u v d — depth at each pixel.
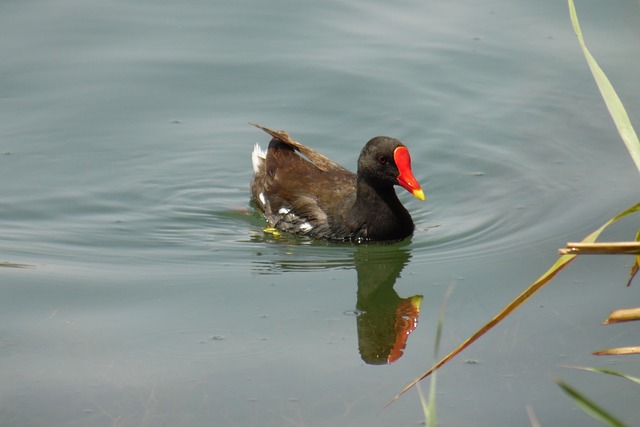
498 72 17.58
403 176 12.86
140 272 12.27
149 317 10.98
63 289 11.66
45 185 14.70
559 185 14.57
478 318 10.87
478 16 19.45
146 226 13.85
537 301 11.11
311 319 10.98
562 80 17.30
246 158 15.70
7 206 14.07
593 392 9.20
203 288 11.80
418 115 16.62
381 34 18.88
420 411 9.01
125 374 9.69
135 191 14.75
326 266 12.66
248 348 10.26
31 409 9.05
